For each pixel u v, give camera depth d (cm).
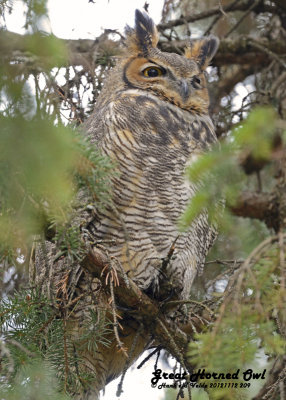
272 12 1216
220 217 955
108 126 959
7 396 686
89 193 676
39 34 572
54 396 712
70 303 779
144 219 945
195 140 1005
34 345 739
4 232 581
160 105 1062
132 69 1116
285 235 651
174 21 1218
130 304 861
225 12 1217
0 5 630
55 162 512
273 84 1137
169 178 953
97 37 1123
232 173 649
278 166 1103
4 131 505
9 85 533
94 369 962
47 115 563
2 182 552
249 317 615
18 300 791
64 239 668
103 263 779
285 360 773
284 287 622
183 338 872
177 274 964
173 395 1013
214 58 1241
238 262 988
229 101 1252
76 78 1022
